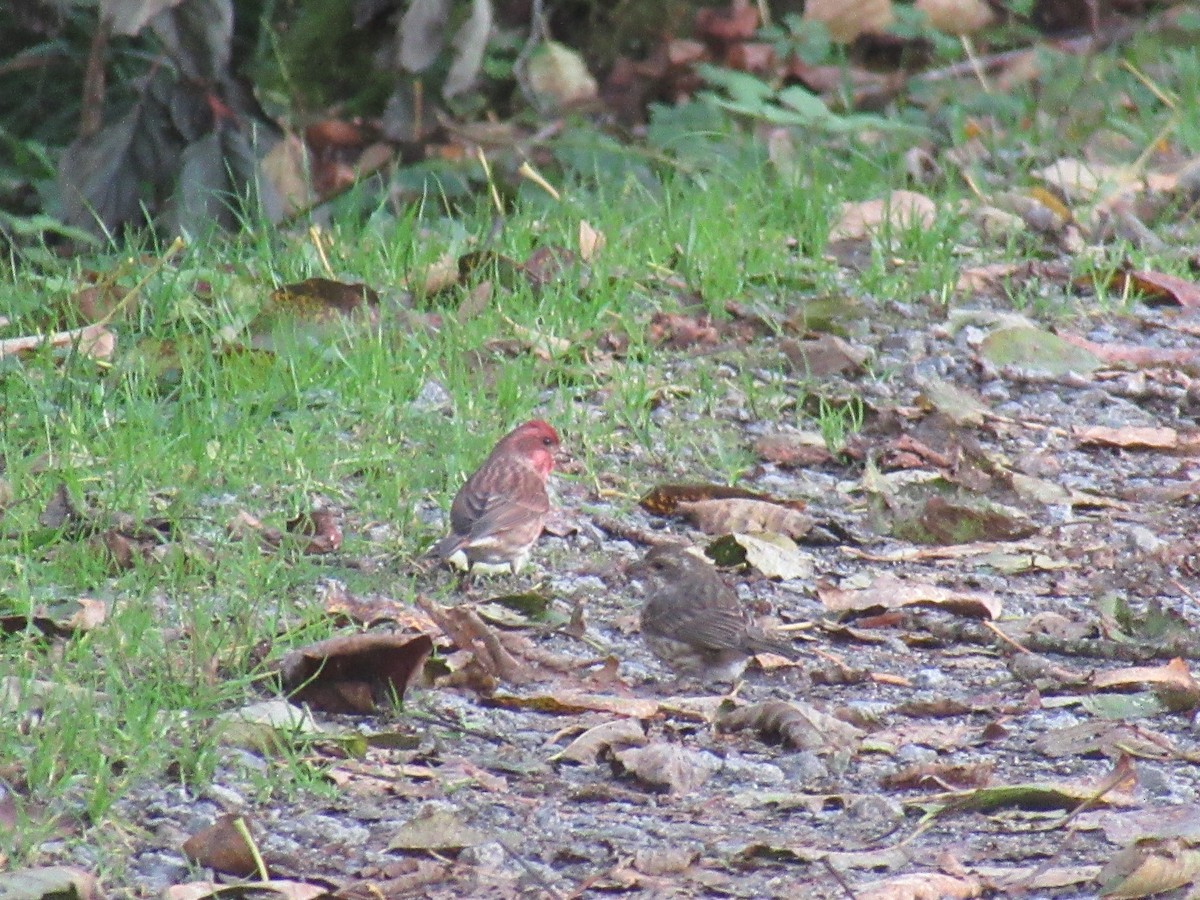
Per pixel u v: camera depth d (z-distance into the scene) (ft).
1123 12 75.77
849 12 68.90
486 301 45.14
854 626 33.30
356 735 27.02
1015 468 40.55
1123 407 43.93
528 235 50.29
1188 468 41.24
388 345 42.14
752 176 56.65
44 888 21.70
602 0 67.26
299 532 34.47
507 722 28.50
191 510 35.04
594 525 37.06
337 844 24.11
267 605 31.30
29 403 38.65
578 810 25.52
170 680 27.68
